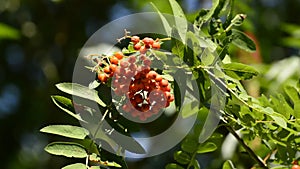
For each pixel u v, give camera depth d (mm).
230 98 833
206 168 1300
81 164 789
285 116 872
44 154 1973
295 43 1611
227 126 890
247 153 989
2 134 2014
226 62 861
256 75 819
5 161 2006
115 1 1993
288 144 887
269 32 1918
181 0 1600
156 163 1718
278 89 1309
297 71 1375
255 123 850
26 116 2002
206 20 873
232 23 881
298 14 2014
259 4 1937
